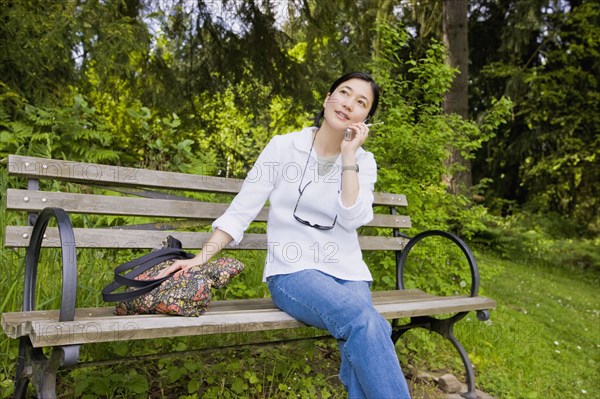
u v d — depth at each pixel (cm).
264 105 749
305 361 277
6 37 455
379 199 312
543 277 799
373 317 181
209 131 734
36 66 476
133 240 226
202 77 730
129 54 616
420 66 429
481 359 337
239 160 748
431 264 396
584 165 1180
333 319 186
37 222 186
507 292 591
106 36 508
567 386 340
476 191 632
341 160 226
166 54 753
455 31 812
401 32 438
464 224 444
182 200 247
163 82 686
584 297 692
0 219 272
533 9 1086
